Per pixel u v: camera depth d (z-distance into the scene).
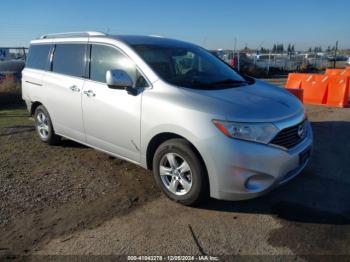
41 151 5.74
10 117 8.92
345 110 9.87
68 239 3.24
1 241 3.20
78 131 5.09
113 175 4.70
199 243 3.18
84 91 4.79
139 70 4.20
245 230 3.38
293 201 3.96
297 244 3.15
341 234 3.30
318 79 11.18
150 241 3.21
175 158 3.81
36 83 5.88
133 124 4.12
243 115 3.44
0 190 4.24
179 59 4.57
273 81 20.38
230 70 5.00
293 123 3.71
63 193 4.16
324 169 4.95
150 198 4.05
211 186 3.54
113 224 3.50
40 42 6.08
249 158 3.36
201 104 3.59
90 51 4.87
